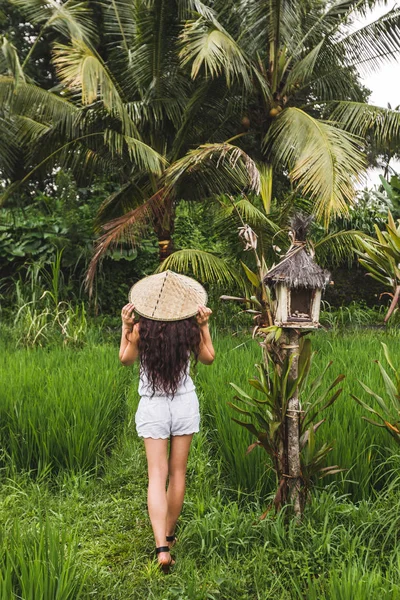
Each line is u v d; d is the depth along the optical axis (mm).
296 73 10703
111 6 11453
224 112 11008
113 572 3156
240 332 10727
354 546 2977
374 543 3254
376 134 10773
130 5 11375
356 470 3844
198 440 4730
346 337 10336
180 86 10703
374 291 16922
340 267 16812
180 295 3344
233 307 11703
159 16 9734
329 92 12031
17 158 11766
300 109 10469
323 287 3365
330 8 11383
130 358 3475
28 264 14461
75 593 2701
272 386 3498
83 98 8516
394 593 2445
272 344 3516
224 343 9312
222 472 4312
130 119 10008
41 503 3908
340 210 8180
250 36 11078
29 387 5430
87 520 3734
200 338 3348
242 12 11031
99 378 5766
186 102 10664
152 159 9492
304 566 3014
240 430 4180
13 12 16000
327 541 3096
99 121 10047
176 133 10992
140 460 4660
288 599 2814
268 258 9961
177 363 3246
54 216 15211
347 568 2807
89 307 13469
